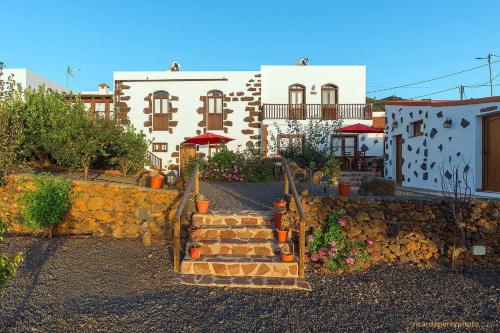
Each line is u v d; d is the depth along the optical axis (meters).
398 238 6.64
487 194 8.80
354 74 20.22
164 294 4.81
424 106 11.75
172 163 19.81
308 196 7.02
